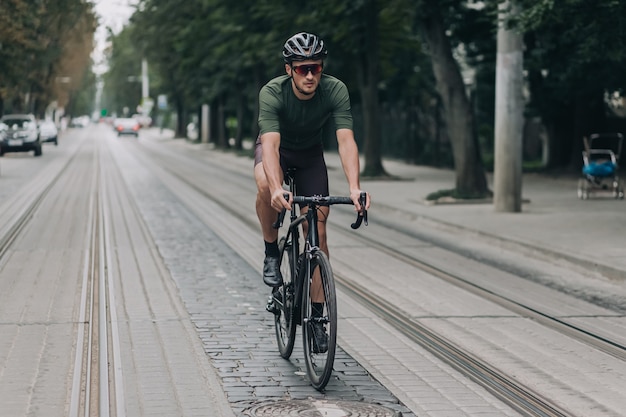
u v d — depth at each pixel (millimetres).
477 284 11438
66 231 16266
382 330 8766
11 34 36875
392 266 12820
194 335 8383
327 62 33812
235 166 43156
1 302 9852
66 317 9102
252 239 15586
